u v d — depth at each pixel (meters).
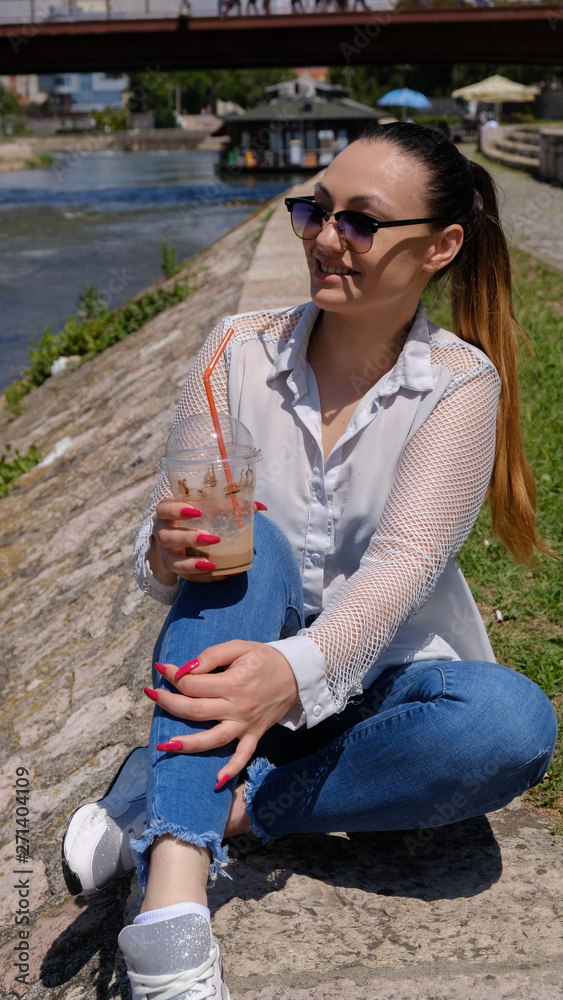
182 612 1.66
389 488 1.83
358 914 1.82
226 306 7.69
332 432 1.88
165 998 1.34
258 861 1.99
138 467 5.37
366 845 2.05
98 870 1.85
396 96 35.44
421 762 1.64
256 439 1.92
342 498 1.86
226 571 1.63
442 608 1.89
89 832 1.87
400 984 1.62
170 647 1.62
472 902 1.84
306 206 1.78
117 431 6.31
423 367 1.80
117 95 91.19
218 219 28.88
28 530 5.50
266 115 51.47
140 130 83.69
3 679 3.89
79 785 2.79
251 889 1.89
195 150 80.94
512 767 1.64
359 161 1.73
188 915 1.38
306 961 1.69
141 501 4.77
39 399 10.68
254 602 1.68
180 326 8.67
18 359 14.09
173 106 84.12
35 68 34.47
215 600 1.67
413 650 1.89
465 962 1.66
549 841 2.06
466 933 1.74
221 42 31.52
